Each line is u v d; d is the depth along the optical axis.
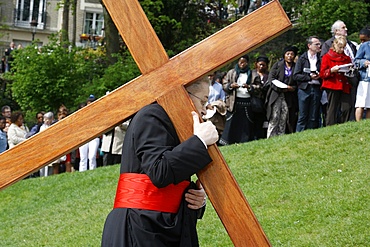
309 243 8.08
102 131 4.65
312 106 14.01
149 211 4.51
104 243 4.55
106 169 14.30
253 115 14.79
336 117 13.79
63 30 28.36
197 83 4.84
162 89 4.68
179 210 4.60
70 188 13.56
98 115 4.65
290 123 14.45
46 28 51.41
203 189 4.86
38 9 51.41
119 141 14.55
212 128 4.59
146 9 26.20
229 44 4.68
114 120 4.65
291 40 26.16
